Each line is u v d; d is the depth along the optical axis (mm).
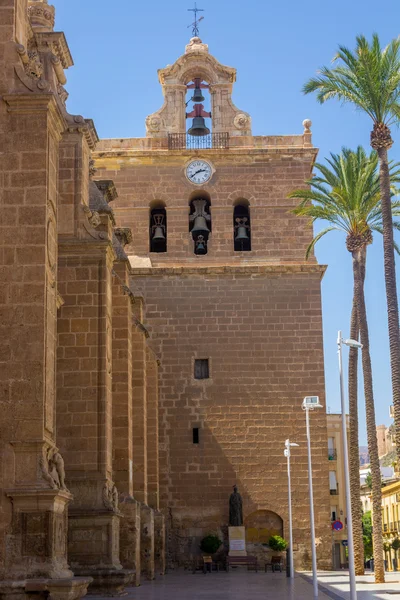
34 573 17562
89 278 27281
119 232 37312
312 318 43500
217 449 42250
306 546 41250
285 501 41594
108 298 27516
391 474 99750
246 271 43906
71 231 27469
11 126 19609
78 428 26406
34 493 17781
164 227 45625
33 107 19609
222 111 46531
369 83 33344
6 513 17844
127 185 45531
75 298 27188
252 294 43781
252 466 42062
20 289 18969
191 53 46844
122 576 24844
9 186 19406
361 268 38438
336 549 68250
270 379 42906
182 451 42250
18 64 19875
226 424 42469
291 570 35219
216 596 24734
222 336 43406
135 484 34656
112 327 31391
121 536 29344
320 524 41469
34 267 19062
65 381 26703
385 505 80812
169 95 46781
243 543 40406
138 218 45250
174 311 43656
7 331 18797
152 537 34344
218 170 45656
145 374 37250
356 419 38875
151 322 43594
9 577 17484
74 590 17641
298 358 43125
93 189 30047
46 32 25875
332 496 69125
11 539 17719
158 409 42625
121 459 30328
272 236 44875
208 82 47125
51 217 20094
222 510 41625
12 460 18188
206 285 43906
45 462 18281
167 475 42031
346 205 37781
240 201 45875
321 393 42719
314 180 39344
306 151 45688
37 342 18734
